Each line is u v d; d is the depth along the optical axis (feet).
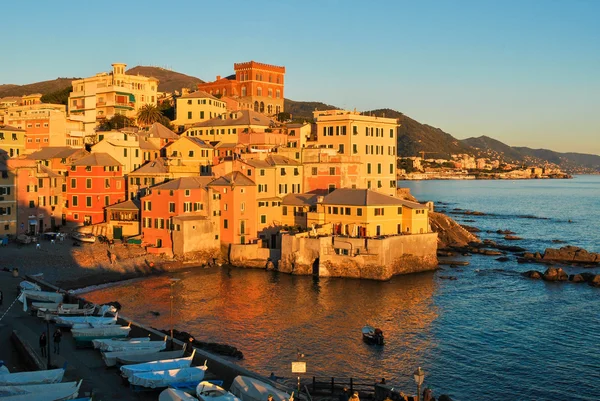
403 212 443.32
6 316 261.85
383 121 558.15
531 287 394.11
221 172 480.23
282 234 425.69
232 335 281.13
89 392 179.93
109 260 401.70
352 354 260.21
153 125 605.31
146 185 493.77
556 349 272.72
